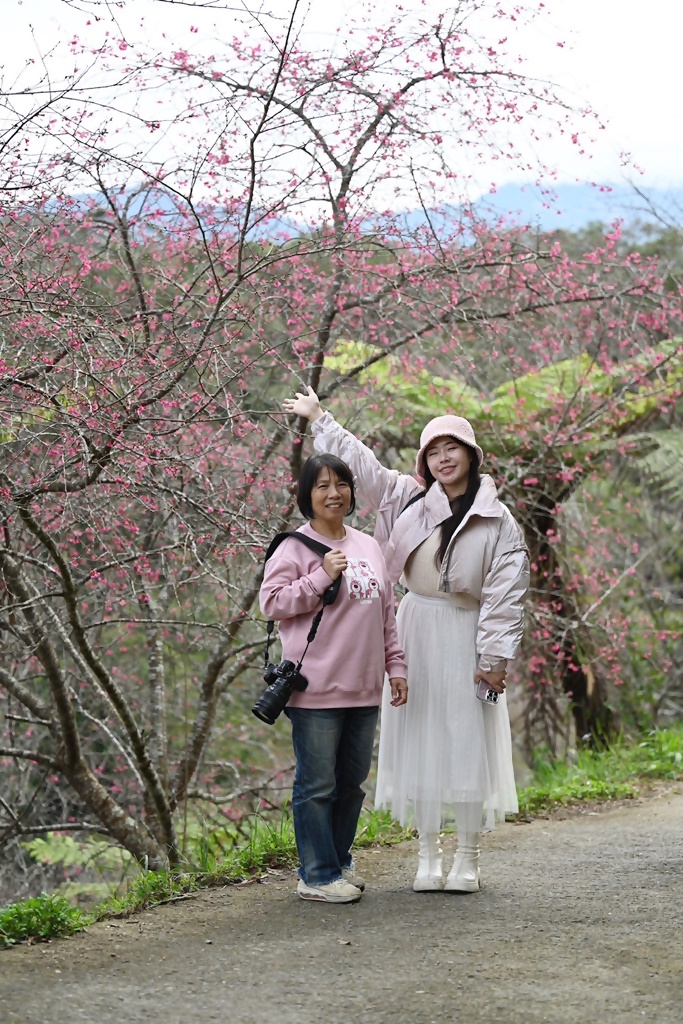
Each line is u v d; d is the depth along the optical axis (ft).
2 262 16.38
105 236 20.83
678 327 27.37
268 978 11.43
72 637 21.57
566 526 28.81
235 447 19.81
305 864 14.43
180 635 23.72
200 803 26.61
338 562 13.83
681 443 29.37
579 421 26.76
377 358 22.34
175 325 17.78
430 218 19.92
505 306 22.94
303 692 13.97
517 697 30.66
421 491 15.11
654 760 26.71
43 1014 10.39
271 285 19.93
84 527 18.53
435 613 14.57
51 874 28.68
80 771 21.36
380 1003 10.65
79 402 15.80
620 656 31.63
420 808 14.51
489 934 12.82
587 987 11.02
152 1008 10.58
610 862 16.76
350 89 18.22
